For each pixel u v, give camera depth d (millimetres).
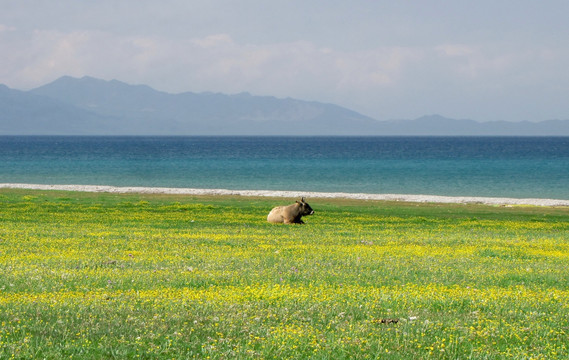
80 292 19906
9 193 84750
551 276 25500
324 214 62438
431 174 157000
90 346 13711
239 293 19922
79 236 38188
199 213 59938
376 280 23516
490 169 177875
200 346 14047
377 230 47812
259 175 151250
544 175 154250
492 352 14102
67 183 123500
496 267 28109
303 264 27406
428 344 14672
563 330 16250
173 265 26453
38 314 16375
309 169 175375
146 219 53031
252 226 49031
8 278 22078
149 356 13328
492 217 65062
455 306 18906
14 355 12875
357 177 146375
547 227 54438
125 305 17734
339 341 14383
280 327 15555
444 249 34719
